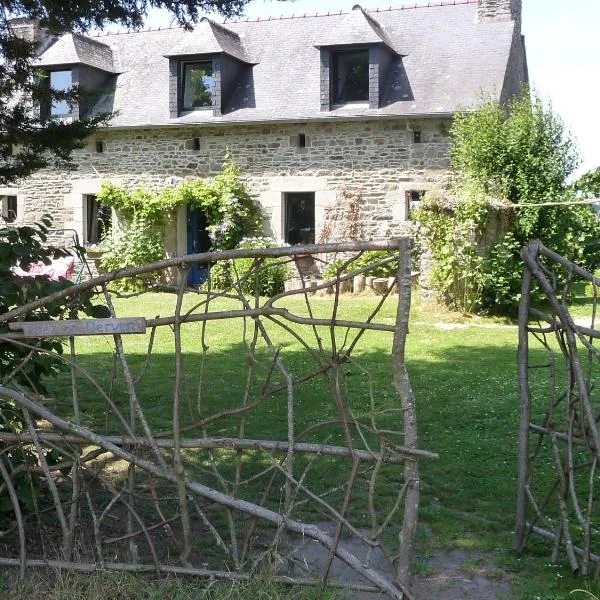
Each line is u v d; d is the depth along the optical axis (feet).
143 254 54.70
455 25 54.95
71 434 11.77
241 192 53.52
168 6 21.99
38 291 13.20
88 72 57.00
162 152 55.57
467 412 21.81
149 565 11.20
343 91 52.47
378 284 46.78
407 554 10.43
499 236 40.22
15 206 58.95
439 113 48.60
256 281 11.12
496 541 13.38
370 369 27.68
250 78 55.47
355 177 51.55
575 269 12.23
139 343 33.45
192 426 11.28
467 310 40.32
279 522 10.85
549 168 41.45
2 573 11.55
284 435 19.35
